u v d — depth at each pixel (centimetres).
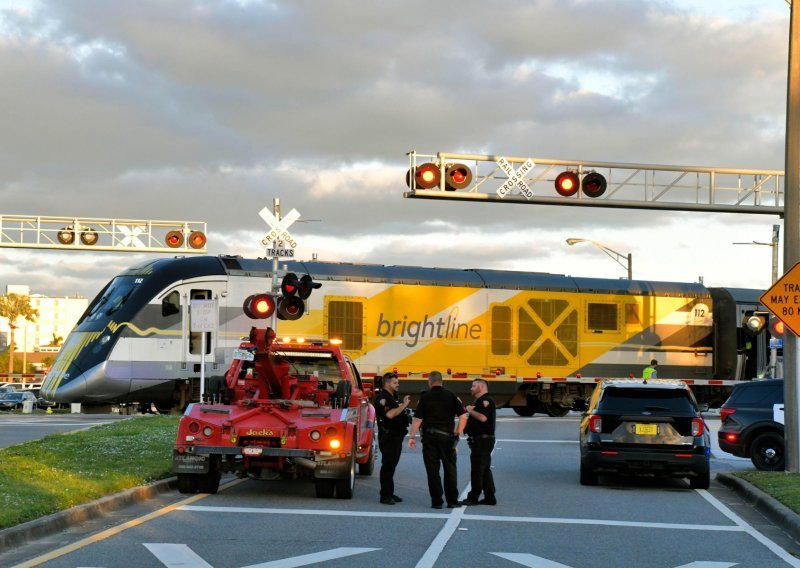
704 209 2661
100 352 3116
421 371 3444
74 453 1883
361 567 998
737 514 1459
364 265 3447
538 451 2445
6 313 13050
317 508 1429
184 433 1525
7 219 4147
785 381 1856
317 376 1722
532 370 3600
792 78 1892
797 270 1812
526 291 3612
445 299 3494
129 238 4206
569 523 1335
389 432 1501
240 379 1709
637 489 1755
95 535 1148
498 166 2534
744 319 3950
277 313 2125
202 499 1496
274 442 1516
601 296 3725
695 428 1738
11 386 7212
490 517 1377
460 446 2636
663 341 3809
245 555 1048
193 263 3216
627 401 1758
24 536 1098
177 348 3156
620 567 1032
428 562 1030
